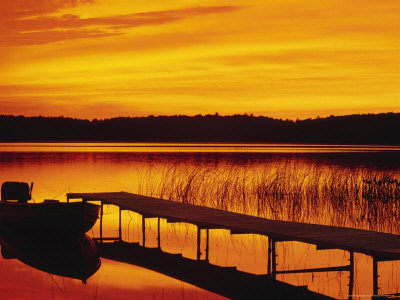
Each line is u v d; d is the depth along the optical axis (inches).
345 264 521.3
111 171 1386.6
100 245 623.2
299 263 527.5
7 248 603.2
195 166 1464.1
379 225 719.1
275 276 482.0
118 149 2716.5
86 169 1446.9
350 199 883.4
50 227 585.9
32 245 611.8
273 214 786.8
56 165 1573.6
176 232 693.9
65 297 427.2
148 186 1076.5
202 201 888.9
